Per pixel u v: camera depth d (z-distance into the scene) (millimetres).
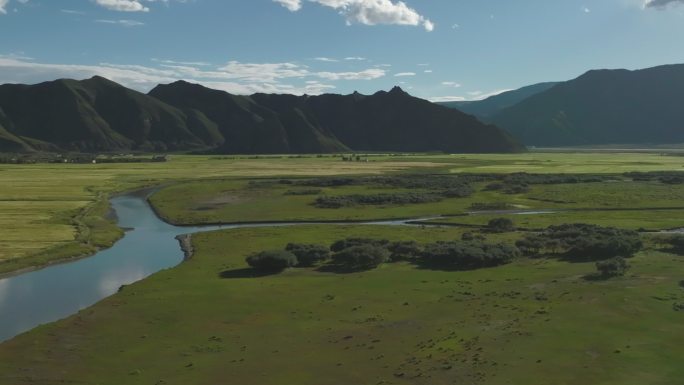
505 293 47219
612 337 35188
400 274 56438
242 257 67000
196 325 42156
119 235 86562
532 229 86625
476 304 44531
